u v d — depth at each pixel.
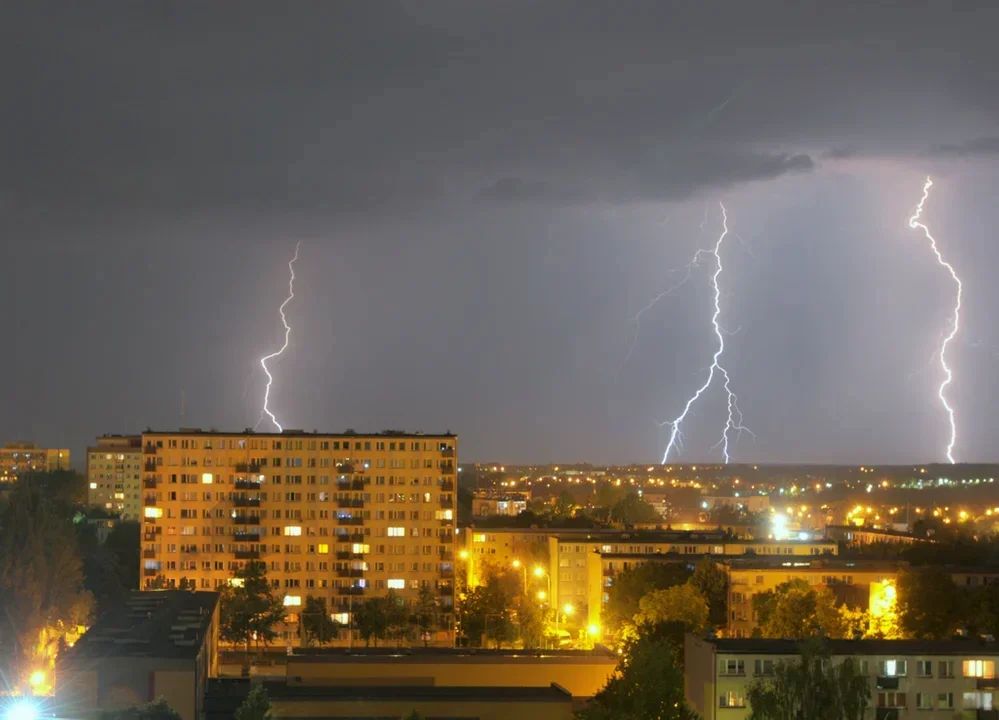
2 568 190.38
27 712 117.56
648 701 121.25
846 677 104.31
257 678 166.88
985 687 136.75
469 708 137.75
